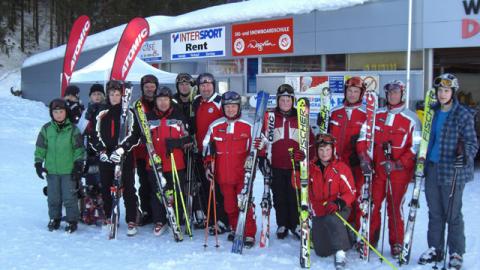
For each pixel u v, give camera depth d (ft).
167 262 13.83
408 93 29.14
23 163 31.09
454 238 13.16
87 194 18.49
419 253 14.74
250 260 14.11
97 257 14.40
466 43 28.32
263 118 15.38
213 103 16.89
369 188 13.89
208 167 15.72
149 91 17.52
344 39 33.65
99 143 16.72
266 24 39.06
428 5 29.50
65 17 118.73
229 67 43.09
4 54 116.67
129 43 28.76
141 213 17.79
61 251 14.97
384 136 14.03
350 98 14.92
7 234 16.55
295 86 35.83
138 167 18.15
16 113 61.26
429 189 13.53
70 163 17.02
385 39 31.45
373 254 14.62
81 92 67.67
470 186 25.38
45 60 81.97
